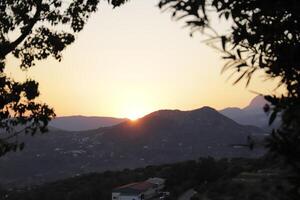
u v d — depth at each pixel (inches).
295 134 135.3
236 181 2138.3
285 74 141.9
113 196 3447.3
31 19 532.7
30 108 530.9
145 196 3442.4
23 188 4933.6
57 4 542.9
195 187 3120.1
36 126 539.2
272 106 140.0
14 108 521.0
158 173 4057.6
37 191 3764.8
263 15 141.9
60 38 565.0
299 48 139.9
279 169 137.5
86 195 3454.7
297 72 140.7
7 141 512.7
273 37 143.3
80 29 573.0
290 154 133.7
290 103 137.9
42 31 562.3
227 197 1863.9
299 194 131.2
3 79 506.3
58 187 3895.2
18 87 511.2
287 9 138.2
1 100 503.5
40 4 530.9
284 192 133.5
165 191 3513.8
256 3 140.9
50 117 545.0
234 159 3459.6
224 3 141.9
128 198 3380.9
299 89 139.9
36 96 525.3
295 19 139.7
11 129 526.9
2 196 3718.0
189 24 141.2
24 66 573.0
